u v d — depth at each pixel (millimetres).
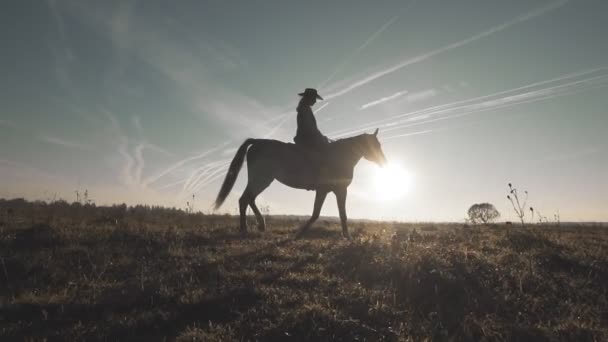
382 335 4184
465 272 6062
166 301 4898
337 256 7164
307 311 4453
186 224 12234
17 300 4746
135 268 6332
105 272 6113
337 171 10219
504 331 4309
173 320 4430
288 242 8883
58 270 5980
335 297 5090
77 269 6145
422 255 6555
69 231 8219
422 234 10406
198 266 6398
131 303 4832
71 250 7004
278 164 10289
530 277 6039
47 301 4777
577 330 4371
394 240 8508
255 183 10453
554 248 8289
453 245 8352
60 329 4145
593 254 7688
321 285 5594
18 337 3961
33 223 9109
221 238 9141
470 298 5266
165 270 6281
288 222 15828
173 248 7605
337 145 10367
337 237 10492
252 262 6770
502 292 5457
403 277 5848
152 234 8594
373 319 4590
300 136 10242
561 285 5883
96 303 4766
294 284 5625
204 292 5098
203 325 4332
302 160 10133
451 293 5426
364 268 6340
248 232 10164
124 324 4223
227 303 4805
